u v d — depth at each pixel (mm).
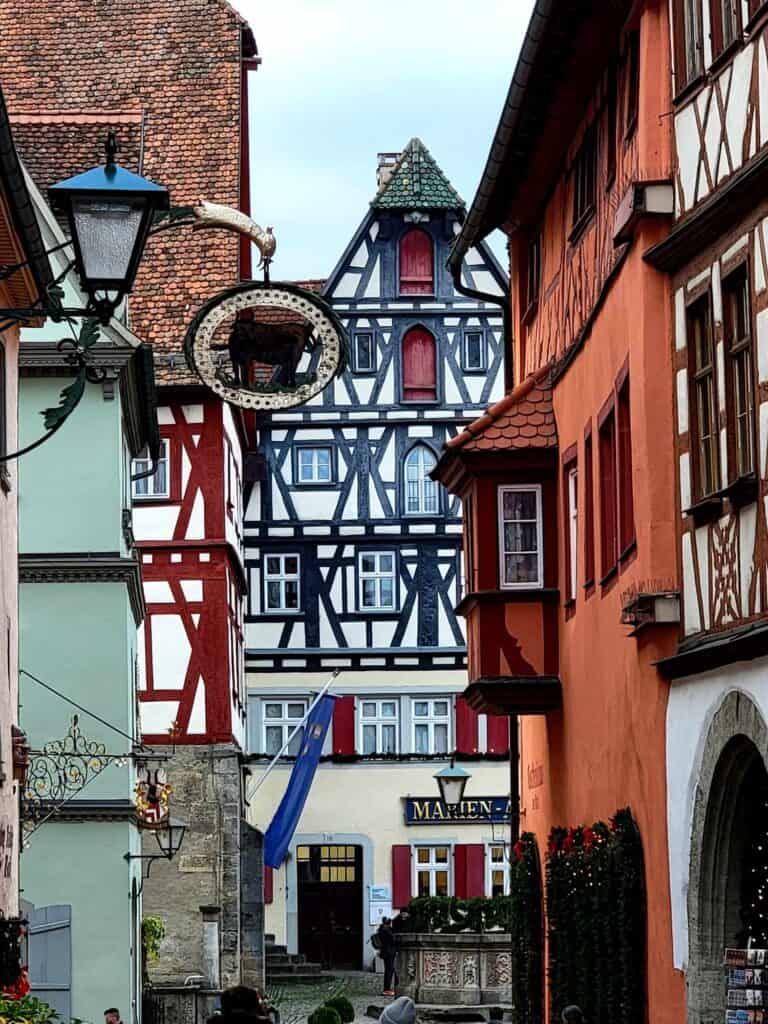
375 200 45469
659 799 15180
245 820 38000
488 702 21203
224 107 38656
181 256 37188
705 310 14234
